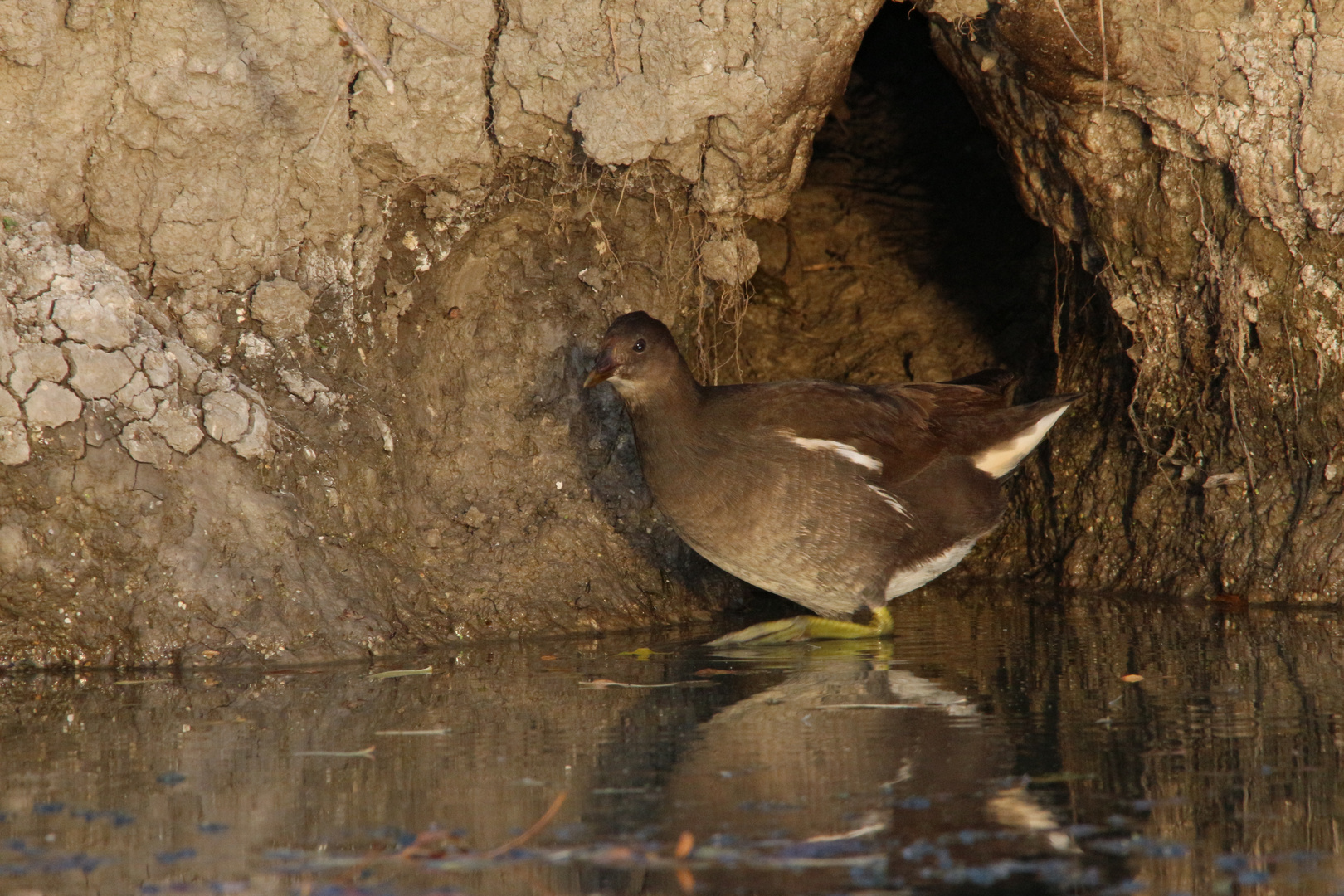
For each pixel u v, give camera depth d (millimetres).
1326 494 11688
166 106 10391
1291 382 11828
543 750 7238
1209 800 6180
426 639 10766
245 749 7305
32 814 6188
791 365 15945
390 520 11180
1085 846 5629
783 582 11344
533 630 11367
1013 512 14430
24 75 10102
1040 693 8445
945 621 11664
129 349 10023
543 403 12141
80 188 10453
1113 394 13406
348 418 11086
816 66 11484
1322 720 7512
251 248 10859
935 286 16312
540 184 11852
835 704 8328
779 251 17000
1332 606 11359
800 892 5191
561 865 5488
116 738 7590
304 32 10586
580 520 12062
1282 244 11633
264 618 10047
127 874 5441
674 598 12305
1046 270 14953
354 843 5777
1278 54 11172
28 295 9844
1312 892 5145
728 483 10953
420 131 11141
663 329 11094
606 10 11164
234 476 10273
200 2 10367
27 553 9578
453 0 10945
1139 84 11398
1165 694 8273
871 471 11109
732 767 6824
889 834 5793
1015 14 11250
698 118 11469
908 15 12656
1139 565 12875
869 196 17453
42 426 9594
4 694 8883
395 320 11602
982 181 16781
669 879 5328
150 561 9867
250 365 10867
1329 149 11227
